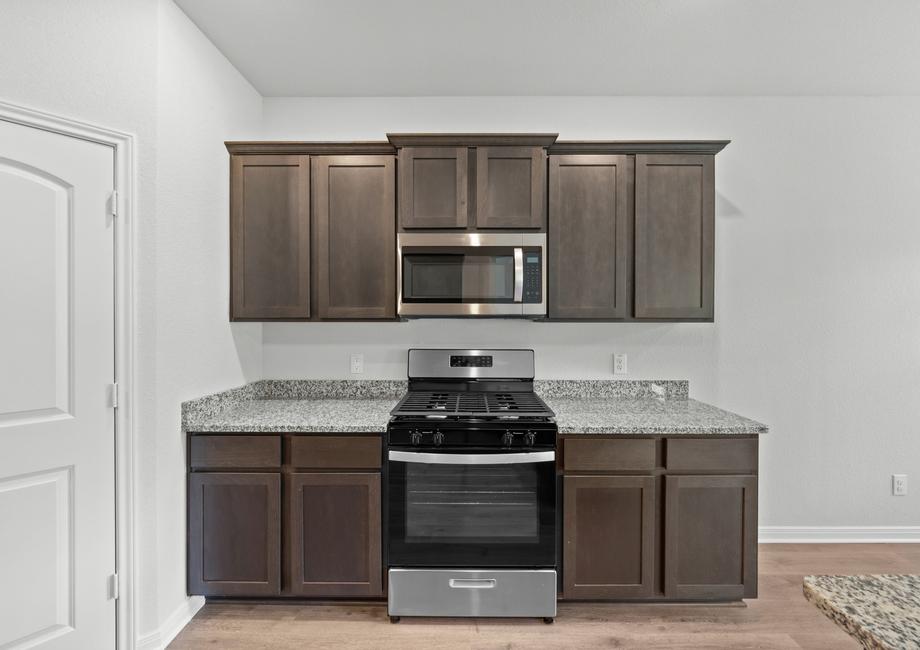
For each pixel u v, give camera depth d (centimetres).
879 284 286
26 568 168
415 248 245
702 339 286
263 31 224
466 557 213
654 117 287
